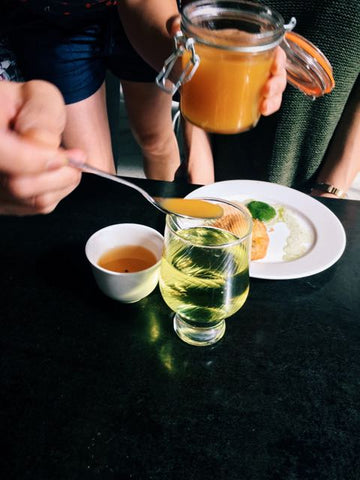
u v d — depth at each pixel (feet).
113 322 1.25
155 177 3.16
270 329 1.26
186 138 2.55
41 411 1.03
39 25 2.15
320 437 1.01
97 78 2.44
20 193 1.04
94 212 1.63
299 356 1.19
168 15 1.77
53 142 1.05
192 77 1.19
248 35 1.08
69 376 1.10
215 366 1.15
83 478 0.91
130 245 1.36
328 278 1.45
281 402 1.07
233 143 2.60
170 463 0.94
